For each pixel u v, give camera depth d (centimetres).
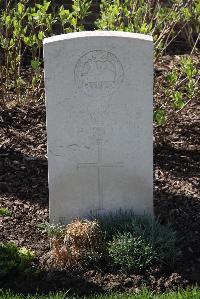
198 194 315
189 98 367
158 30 405
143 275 263
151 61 269
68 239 271
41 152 351
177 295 246
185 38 437
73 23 346
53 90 272
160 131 355
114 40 267
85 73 271
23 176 331
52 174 283
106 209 289
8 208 305
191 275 261
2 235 287
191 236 285
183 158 345
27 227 293
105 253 272
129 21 359
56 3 455
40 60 428
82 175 284
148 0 382
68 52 268
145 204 288
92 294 254
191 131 367
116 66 271
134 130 278
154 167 338
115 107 275
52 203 287
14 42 365
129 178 285
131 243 268
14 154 349
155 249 269
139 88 273
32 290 258
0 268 263
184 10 360
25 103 388
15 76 377
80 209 289
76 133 278
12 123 374
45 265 269
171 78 353
